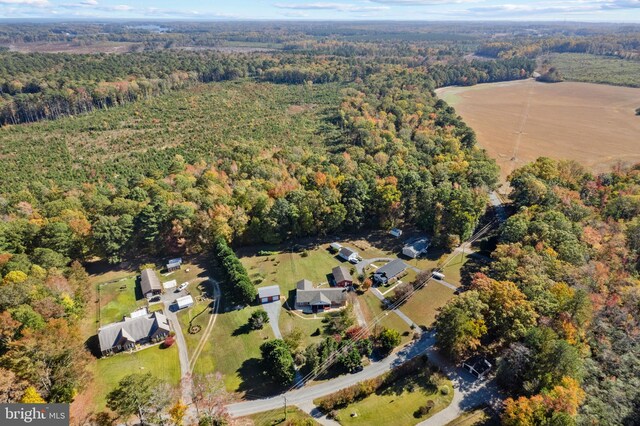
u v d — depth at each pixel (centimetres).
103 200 11812
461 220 10981
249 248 11469
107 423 6319
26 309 7062
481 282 8231
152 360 7644
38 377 6244
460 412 6631
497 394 6906
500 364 6950
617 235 9538
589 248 9344
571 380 6094
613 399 6041
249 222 11381
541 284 7900
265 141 19612
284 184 12838
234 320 8681
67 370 6544
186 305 9062
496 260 9856
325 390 7031
